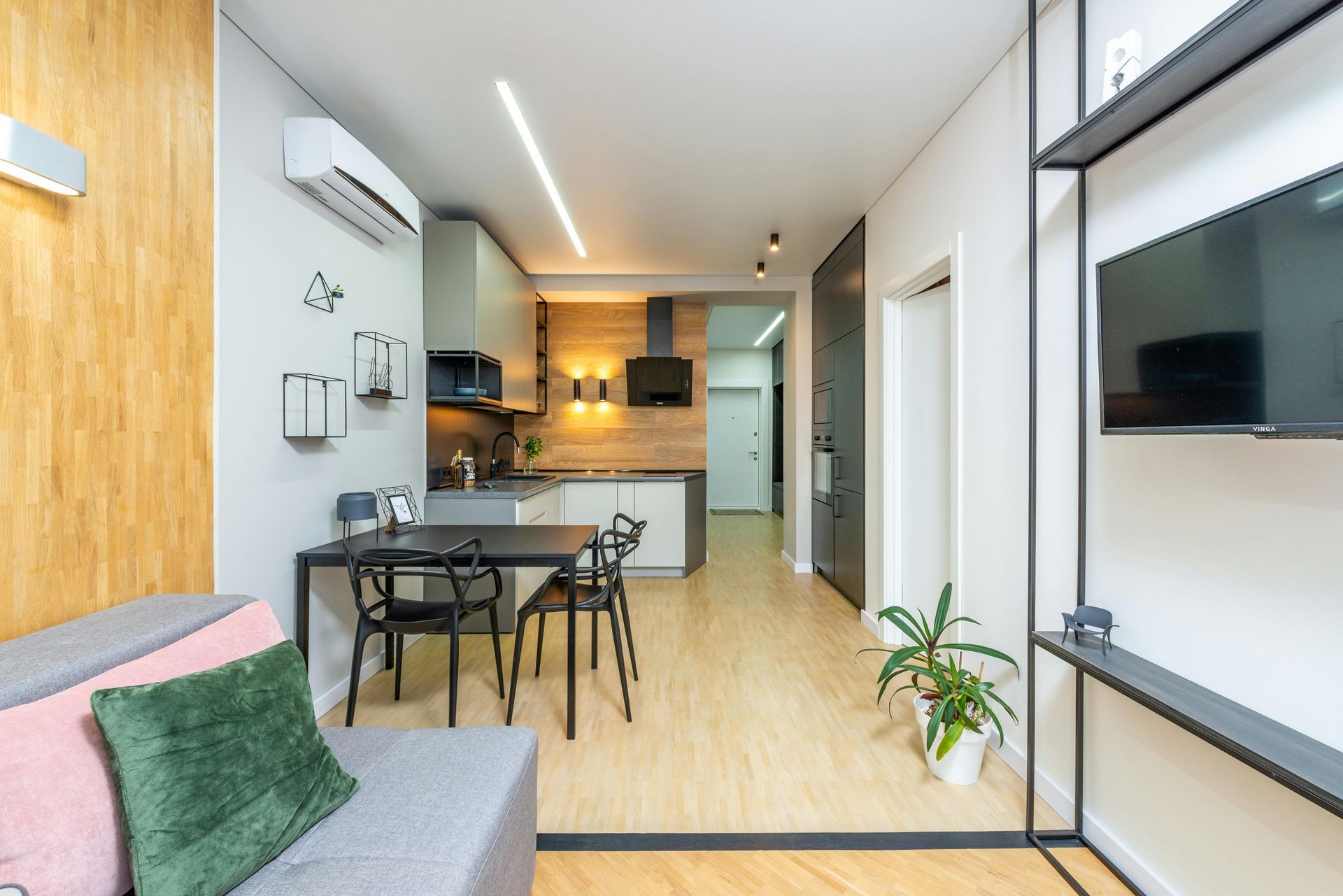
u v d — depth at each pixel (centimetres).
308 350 226
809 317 498
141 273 149
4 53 117
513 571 342
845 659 300
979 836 164
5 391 117
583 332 552
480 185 312
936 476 302
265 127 201
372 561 204
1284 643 109
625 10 181
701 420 551
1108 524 154
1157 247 121
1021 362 192
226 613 134
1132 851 146
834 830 167
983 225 216
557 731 223
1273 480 112
